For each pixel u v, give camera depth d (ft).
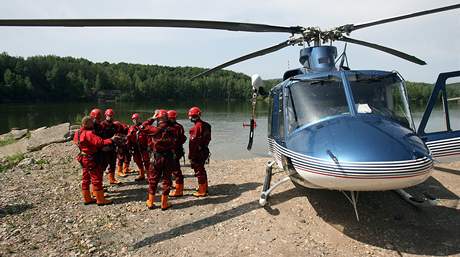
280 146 16.51
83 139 18.24
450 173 23.50
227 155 43.88
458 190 19.93
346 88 15.34
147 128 17.81
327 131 13.75
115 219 16.69
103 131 21.63
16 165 28.63
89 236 14.75
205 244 14.02
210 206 18.20
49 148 35.12
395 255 12.90
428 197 17.34
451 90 17.89
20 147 38.37
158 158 17.69
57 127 44.29
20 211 17.65
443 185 20.92
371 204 17.34
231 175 24.76
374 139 12.67
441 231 14.67
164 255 13.21
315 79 16.01
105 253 13.37
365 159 11.95
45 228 15.56
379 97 15.39
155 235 14.92
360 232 14.71
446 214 16.42
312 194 18.80
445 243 13.66
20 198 19.65
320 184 13.12
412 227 15.08
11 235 14.71
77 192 20.94
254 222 15.93
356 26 18.29
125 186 22.48
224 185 22.09
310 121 15.08
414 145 12.76
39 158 30.60
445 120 17.78
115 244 14.10
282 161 16.34
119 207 18.38
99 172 18.60
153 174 17.87
